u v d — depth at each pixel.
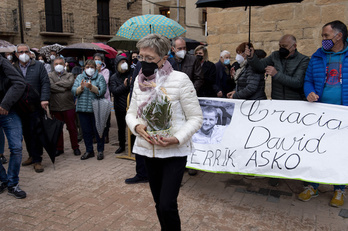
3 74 3.47
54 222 3.08
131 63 6.11
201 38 22.75
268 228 2.93
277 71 3.77
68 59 8.45
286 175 3.36
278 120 3.58
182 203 3.47
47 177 4.33
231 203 3.47
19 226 3.01
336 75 3.33
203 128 3.91
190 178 4.26
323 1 5.27
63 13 19.73
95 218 3.15
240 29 6.11
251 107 3.73
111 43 6.59
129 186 3.96
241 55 4.17
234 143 3.68
